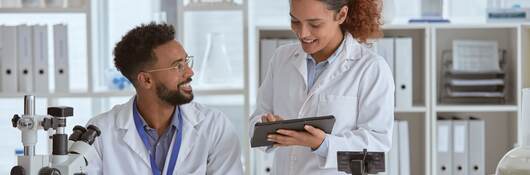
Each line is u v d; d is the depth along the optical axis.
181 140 2.57
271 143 2.62
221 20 4.27
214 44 3.96
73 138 2.17
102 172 2.58
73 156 2.08
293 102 2.84
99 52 4.27
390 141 2.74
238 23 4.28
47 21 4.24
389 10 3.94
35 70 3.84
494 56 4.07
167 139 2.59
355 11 2.76
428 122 3.96
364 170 2.23
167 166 2.55
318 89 2.78
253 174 4.19
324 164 2.67
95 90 3.91
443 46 4.21
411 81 3.95
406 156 4.03
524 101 2.33
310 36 2.63
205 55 3.98
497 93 4.05
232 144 2.63
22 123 2.01
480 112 4.27
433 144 3.96
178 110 2.61
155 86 2.51
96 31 4.26
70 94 3.85
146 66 2.49
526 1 4.14
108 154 2.57
